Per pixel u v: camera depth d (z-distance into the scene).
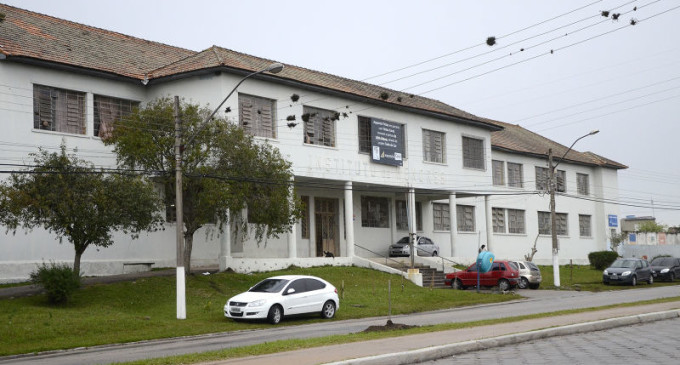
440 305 29.12
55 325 20.52
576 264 56.81
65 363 14.86
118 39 37.44
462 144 45.84
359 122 39.12
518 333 15.26
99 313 22.77
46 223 24.34
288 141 35.00
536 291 36.12
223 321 22.95
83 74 31.73
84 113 31.75
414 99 44.38
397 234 45.00
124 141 27.64
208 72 32.38
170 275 29.61
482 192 46.72
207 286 28.41
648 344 14.23
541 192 56.16
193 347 17.09
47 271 24.08
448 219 49.00
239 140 28.77
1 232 28.38
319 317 24.95
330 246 40.69
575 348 13.91
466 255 49.41
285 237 37.66
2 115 28.78
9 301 23.64
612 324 17.52
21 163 29.14
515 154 53.81
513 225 53.78
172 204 29.14
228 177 27.86
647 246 61.84
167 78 33.25
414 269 36.09
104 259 31.41
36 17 34.62
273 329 21.44
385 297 30.09
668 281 44.50
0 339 18.97
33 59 29.53
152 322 22.09
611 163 62.75
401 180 40.97
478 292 34.09
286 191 29.45
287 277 24.19
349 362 11.73
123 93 33.34
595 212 61.84
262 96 34.06
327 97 37.38
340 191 41.53
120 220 25.05
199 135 27.91
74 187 24.58
